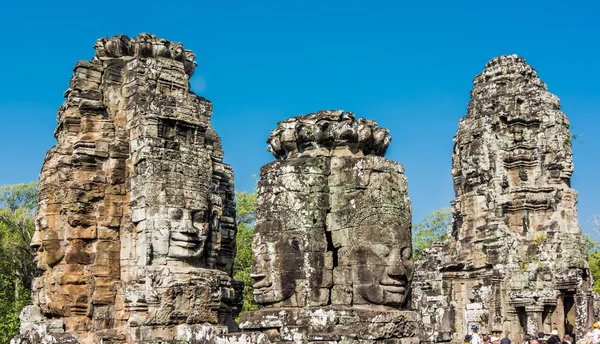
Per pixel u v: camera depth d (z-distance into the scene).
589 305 32.47
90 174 21.98
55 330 20.67
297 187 13.00
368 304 12.52
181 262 20.41
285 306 12.65
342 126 13.42
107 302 21.20
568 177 35.44
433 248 37.28
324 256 12.76
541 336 27.06
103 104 22.75
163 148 20.98
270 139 14.19
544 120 35.69
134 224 20.98
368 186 13.02
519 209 34.62
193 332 16.44
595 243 59.66
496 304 32.72
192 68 25.70
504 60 37.56
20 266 45.06
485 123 35.72
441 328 32.34
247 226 52.38
